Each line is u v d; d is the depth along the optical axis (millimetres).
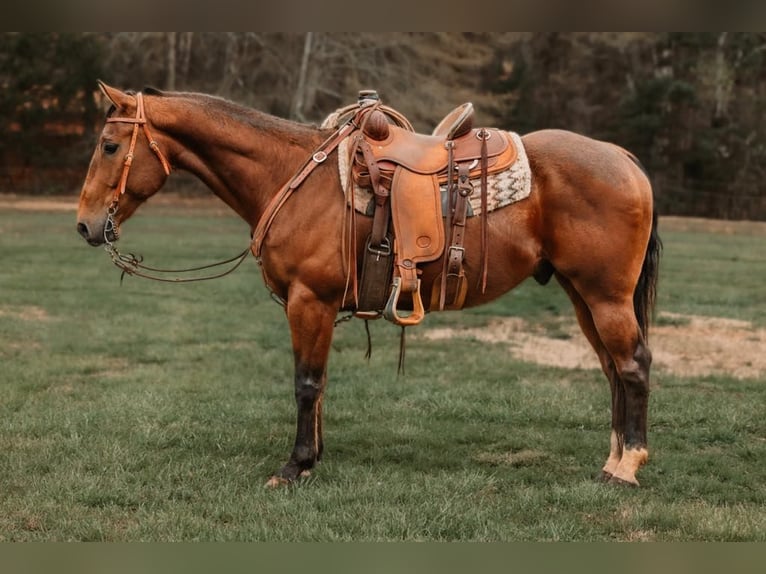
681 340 8055
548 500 4055
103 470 4395
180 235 18312
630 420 4156
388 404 5809
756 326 8750
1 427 5102
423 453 4766
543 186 4086
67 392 6027
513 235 4066
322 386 4250
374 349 7672
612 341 4094
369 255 4062
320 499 3984
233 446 4852
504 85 31844
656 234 4277
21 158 28391
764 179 30438
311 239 4043
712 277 12617
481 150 4102
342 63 29766
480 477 4277
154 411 5449
